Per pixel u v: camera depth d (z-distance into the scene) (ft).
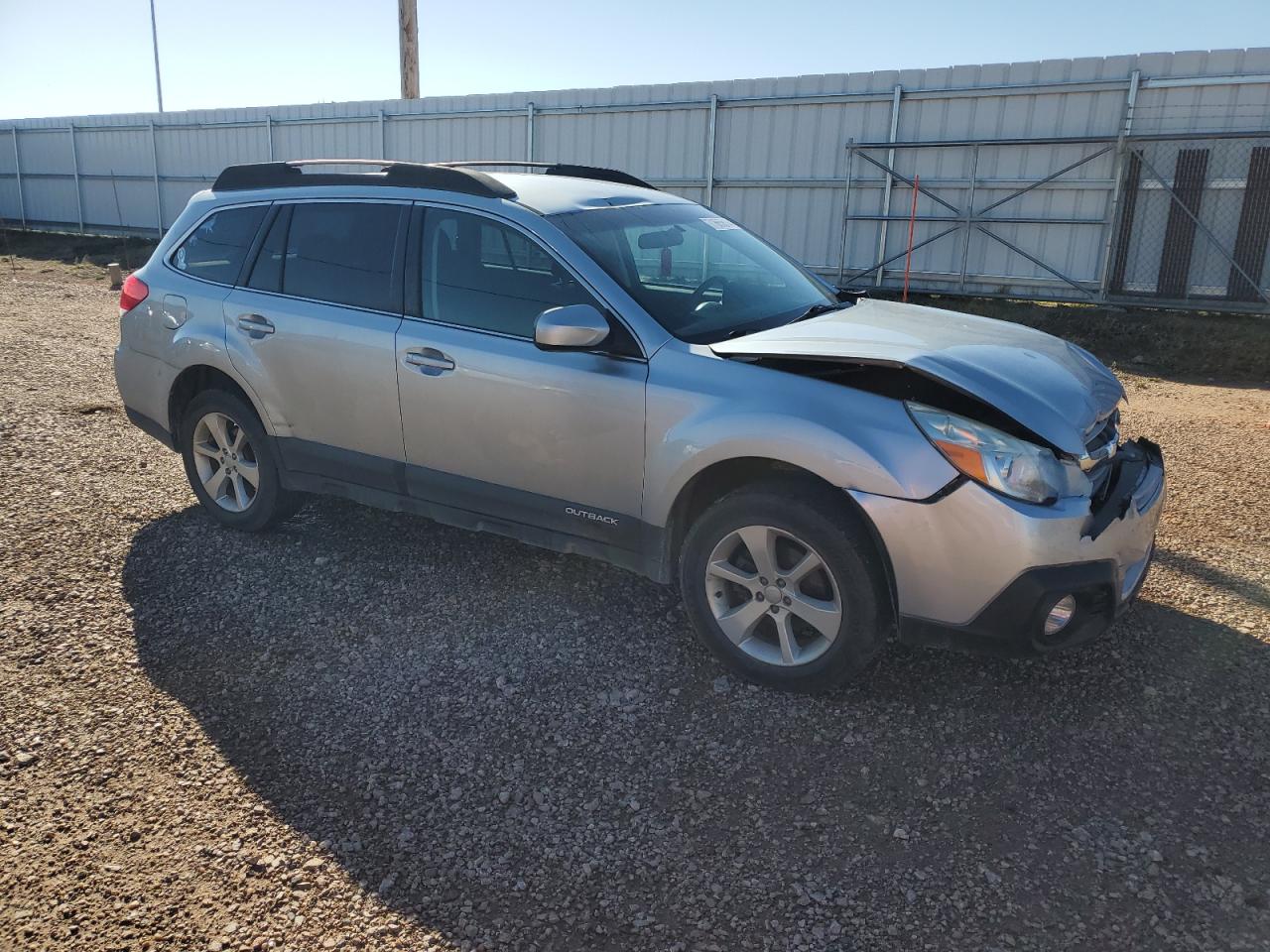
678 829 9.12
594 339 11.37
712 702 11.23
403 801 9.53
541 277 12.60
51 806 9.37
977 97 42.11
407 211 13.87
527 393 12.44
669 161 50.93
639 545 12.19
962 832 9.03
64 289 53.83
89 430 22.21
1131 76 38.83
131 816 9.27
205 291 15.67
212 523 16.69
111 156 80.28
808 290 14.48
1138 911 8.05
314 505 17.58
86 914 8.08
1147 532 11.16
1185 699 11.18
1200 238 39.01
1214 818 9.18
